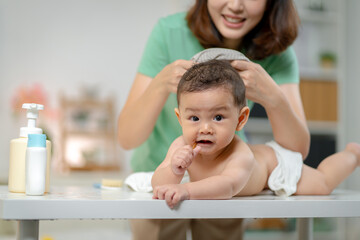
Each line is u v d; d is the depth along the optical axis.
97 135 3.07
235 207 0.82
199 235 1.47
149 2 3.21
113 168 3.02
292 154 1.12
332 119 3.20
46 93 3.05
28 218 0.75
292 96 1.32
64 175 2.72
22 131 0.98
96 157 3.01
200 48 1.38
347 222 3.09
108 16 3.15
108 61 3.15
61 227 2.89
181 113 0.92
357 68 3.32
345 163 1.14
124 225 3.01
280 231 3.01
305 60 3.21
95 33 3.13
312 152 3.06
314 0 3.24
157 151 1.41
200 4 1.30
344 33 3.38
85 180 2.73
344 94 3.31
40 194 0.89
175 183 0.89
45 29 3.06
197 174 0.98
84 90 3.10
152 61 1.39
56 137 2.99
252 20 1.19
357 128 3.30
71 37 3.10
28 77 3.03
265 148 1.12
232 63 1.03
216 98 0.88
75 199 0.77
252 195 1.05
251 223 2.96
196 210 0.81
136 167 1.50
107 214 0.77
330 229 3.07
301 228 1.19
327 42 3.29
